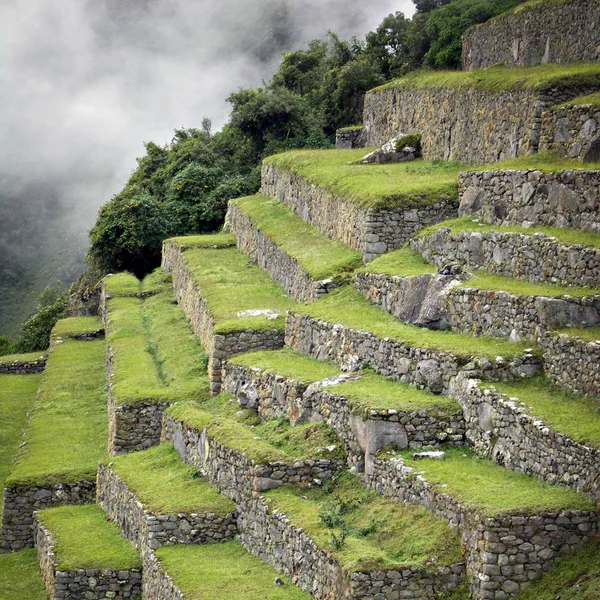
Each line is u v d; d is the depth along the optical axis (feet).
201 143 236.02
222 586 91.45
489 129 132.87
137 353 159.22
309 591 87.56
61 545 113.09
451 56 181.06
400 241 128.47
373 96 179.73
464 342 99.86
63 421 154.92
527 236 103.76
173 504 105.50
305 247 146.61
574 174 104.17
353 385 103.19
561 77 120.88
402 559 81.41
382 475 91.61
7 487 132.57
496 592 77.15
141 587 106.52
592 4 131.64
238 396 122.83
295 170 166.91
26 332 239.91
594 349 86.84
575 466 80.53
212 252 181.57
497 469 87.10
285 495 97.25
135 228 218.59
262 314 139.13
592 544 77.20
